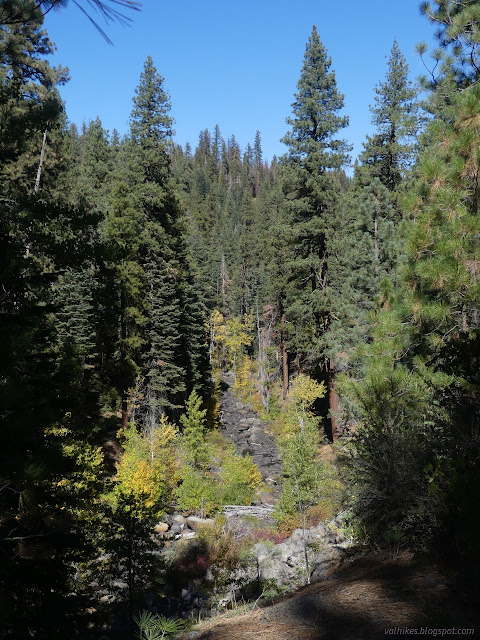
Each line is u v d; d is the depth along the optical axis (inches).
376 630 157.4
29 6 160.1
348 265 1190.9
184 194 5118.1
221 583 519.5
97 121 2212.1
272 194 4399.6
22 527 262.5
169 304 1480.1
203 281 2893.7
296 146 1257.4
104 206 1658.5
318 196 1232.2
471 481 181.5
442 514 209.3
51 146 946.7
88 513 489.4
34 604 275.7
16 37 620.4
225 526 786.2
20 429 226.4
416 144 466.0
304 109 1254.9
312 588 239.8
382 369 366.0
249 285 3351.4
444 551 206.7
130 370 1294.3
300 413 1213.7
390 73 1380.4
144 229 1396.4
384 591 191.8
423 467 243.8
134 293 1275.8
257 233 4030.5
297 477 668.1
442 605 165.6
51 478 266.4
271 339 2527.1
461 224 327.9
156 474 874.8
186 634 203.5
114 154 2284.7
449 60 416.2
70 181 1144.2
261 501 1070.4
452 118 360.8
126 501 504.1
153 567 492.7
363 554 277.0
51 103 457.1
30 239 354.3
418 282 373.1
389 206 1080.8
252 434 1740.9
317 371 1535.4
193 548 697.6
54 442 273.6
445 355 238.7
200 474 1059.3
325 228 1254.9
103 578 496.4
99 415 1298.0
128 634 416.2
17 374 260.7
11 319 296.8
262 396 2185.0
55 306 329.7
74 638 309.1
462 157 336.8
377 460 263.6
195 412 1095.6
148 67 1455.5
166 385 1429.6
